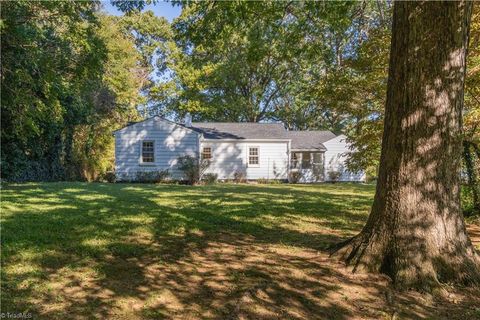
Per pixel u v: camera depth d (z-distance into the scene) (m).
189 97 29.84
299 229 5.94
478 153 6.75
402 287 3.40
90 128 20.77
